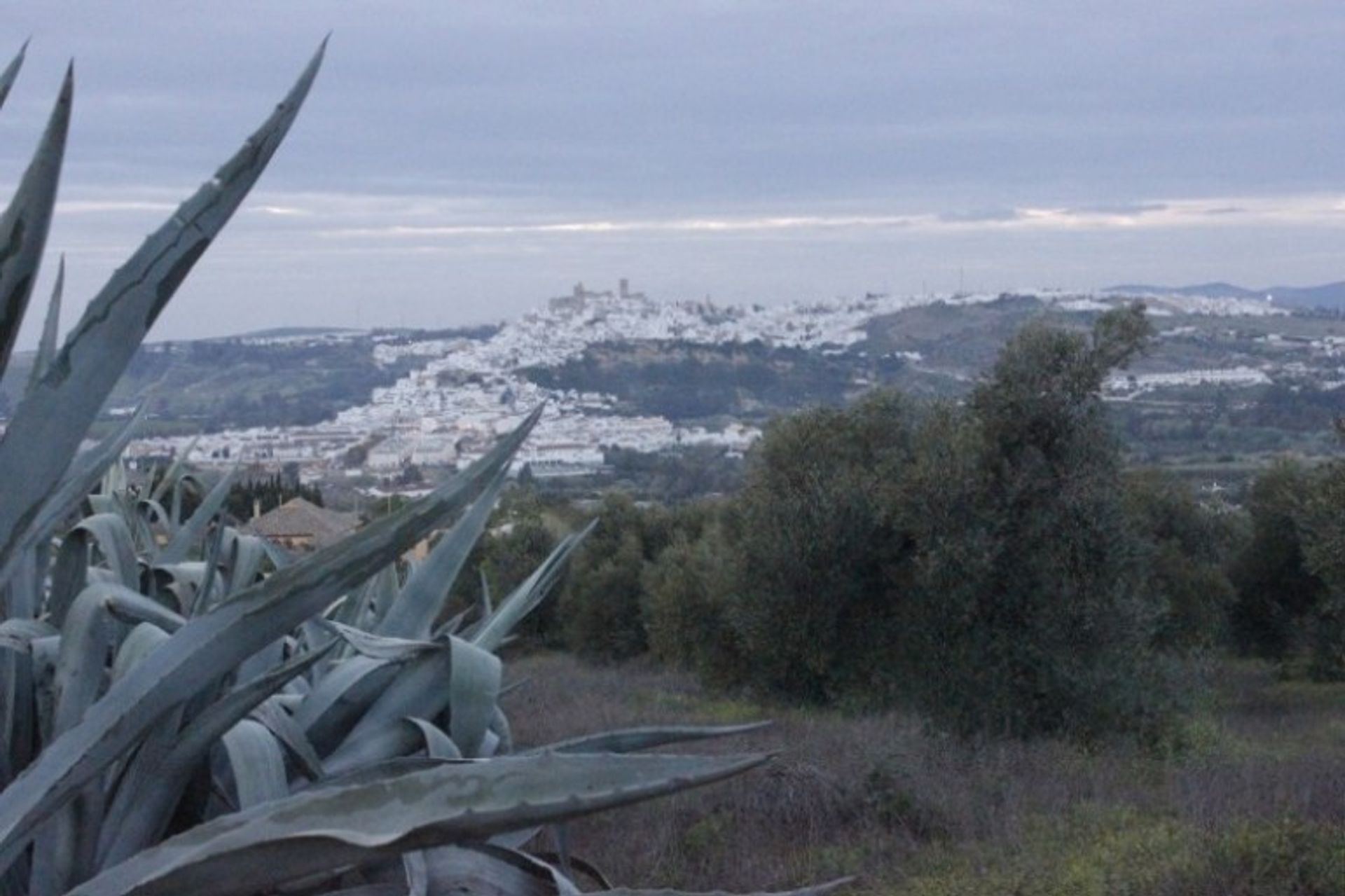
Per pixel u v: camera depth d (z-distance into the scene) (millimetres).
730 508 21000
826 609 17531
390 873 2873
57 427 2311
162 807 2725
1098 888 7980
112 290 2301
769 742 11969
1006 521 15250
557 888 2838
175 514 5191
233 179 2289
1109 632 15016
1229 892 7836
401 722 3307
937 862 8828
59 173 2107
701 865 8375
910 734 13680
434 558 3760
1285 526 25438
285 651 4016
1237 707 21250
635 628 26828
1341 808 9375
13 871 2775
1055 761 12672
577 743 3121
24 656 3025
